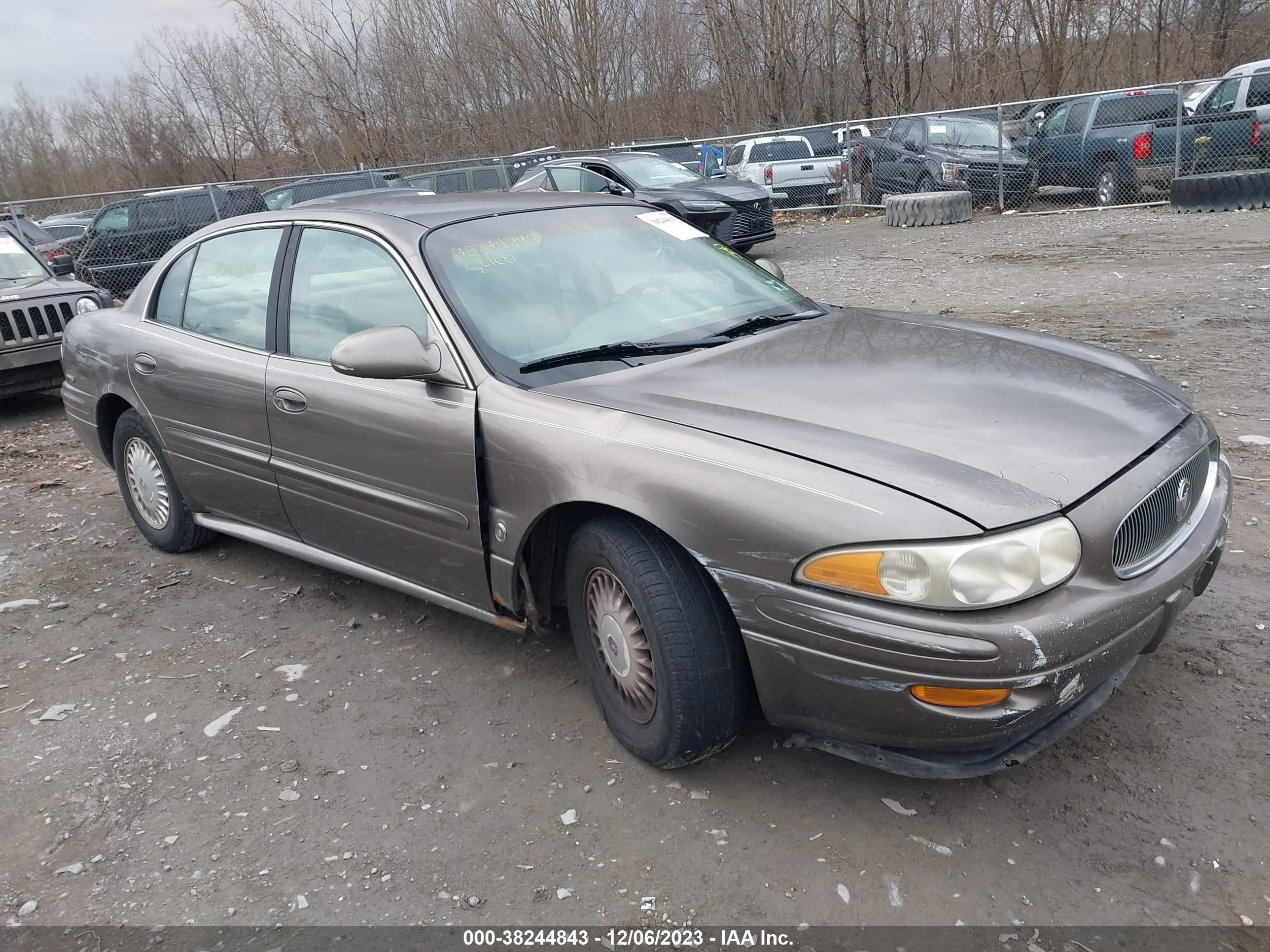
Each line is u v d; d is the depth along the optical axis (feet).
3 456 23.84
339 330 11.84
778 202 64.59
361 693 11.53
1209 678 10.30
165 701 11.69
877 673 7.60
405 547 11.46
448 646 12.46
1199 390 19.71
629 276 12.00
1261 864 7.88
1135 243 39.88
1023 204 55.16
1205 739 9.37
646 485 8.65
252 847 9.07
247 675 12.16
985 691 7.34
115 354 15.16
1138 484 8.20
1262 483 15.08
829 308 12.76
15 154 136.05
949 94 84.48
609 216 13.02
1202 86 50.08
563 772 9.74
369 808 9.47
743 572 8.14
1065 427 8.63
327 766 10.19
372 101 102.63
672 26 95.20
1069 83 81.35
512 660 11.97
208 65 108.47
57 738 11.08
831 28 85.87
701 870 8.30
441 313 10.66
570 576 9.90
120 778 10.26
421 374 10.19
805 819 8.79
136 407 14.90
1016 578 7.36
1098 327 25.84
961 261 40.32
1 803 10.00
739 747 9.86
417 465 10.72
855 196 63.05
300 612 13.80
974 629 7.27
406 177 63.52
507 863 8.59
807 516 7.79
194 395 13.62
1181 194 46.98
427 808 9.39
